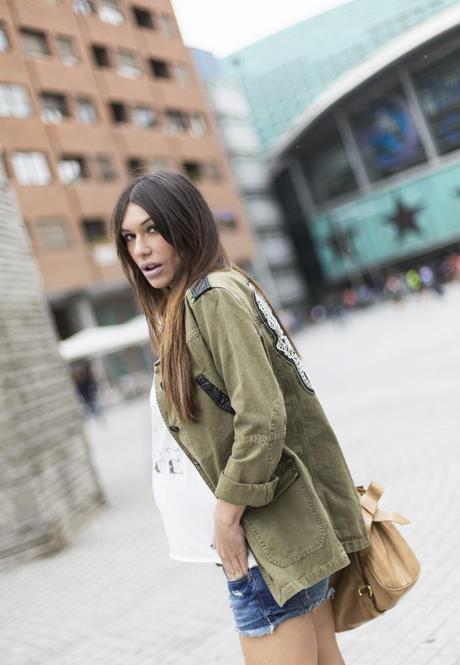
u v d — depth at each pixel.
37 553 6.83
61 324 39.34
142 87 45.47
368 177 64.56
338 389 14.30
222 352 1.57
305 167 67.81
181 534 1.75
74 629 4.55
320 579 1.59
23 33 38.19
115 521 7.70
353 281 67.69
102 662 3.87
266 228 66.19
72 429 8.84
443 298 36.72
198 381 1.63
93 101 41.16
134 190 1.77
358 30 64.38
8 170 35.12
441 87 58.53
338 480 1.74
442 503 5.10
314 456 1.73
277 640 1.61
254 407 1.51
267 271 64.00
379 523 1.86
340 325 39.47
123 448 14.98
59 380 8.91
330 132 64.81
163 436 1.77
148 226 1.75
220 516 1.55
